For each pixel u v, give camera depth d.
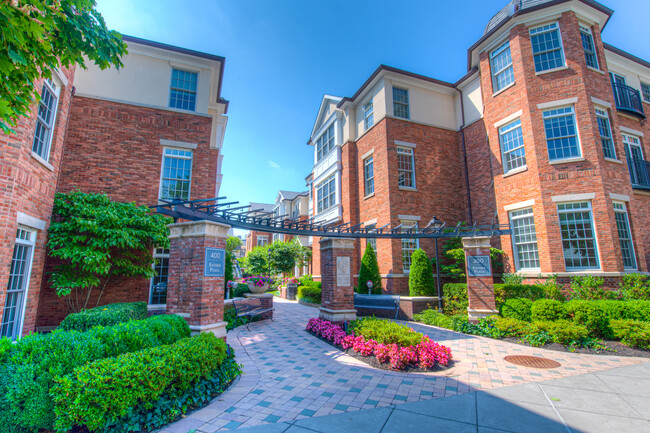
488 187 15.00
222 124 16.59
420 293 12.30
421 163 15.84
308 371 6.01
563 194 11.38
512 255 12.44
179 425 3.88
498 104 13.62
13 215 6.53
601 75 12.39
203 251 6.47
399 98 16.28
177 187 11.86
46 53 4.34
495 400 4.54
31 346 3.71
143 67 12.03
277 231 8.22
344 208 17.86
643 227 13.36
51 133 8.37
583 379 5.38
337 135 18.91
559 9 12.34
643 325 7.30
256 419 4.04
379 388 5.09
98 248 8.88
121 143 11.26
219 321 6.60
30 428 3.44
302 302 18.22
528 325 8.34
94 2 4.38
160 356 4.26
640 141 14.57
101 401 3.42
